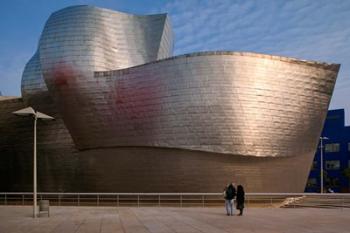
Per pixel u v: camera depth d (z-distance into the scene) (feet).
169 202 107.24
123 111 112.88
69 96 118.73
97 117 116.06
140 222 59.11
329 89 113.91
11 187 135.64
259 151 105.50
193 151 105.81
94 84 116.37
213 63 106.11
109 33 125.39
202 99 105.40
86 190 119.65
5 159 136.26
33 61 130.82
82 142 119.65
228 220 61.62
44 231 49.44
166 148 107.86
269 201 106.83
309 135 112.68
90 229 51.11
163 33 132.87
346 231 48.34
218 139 104.58
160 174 109.19
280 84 107.96
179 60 107.55
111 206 98.78
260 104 106.11
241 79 105.91
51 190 126.62
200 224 56.13
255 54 107.14
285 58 108.88
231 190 71.51
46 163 127.75
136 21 132.77
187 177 106.83
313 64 111.14
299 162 112.47
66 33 120.88
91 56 118.83
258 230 49.24
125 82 113.19
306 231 48.29
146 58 129.29
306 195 99.35
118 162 114.11
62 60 119.24
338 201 101.71
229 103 104.99
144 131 110.01
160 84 108.88
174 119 106.93
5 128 135.33
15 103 133.39
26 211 82.28
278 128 107.34
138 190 112.16
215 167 105.70
